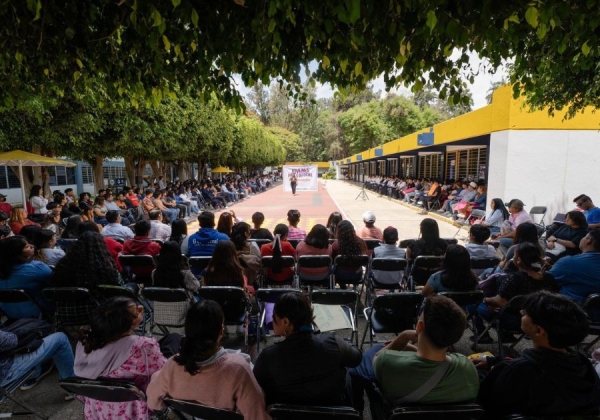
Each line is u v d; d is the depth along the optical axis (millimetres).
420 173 29781
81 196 11844
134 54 3529
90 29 3221
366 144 50219
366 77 3525
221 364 1951
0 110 4441
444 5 2320
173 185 18359
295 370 1982
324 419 1836
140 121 12125
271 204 22047
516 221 6543
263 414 1938
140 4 2400
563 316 1774
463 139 13023
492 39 2428
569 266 3582
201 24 2920
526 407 1815
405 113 48156
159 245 5266
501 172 10000
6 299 3531
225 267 3820
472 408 1803
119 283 3885
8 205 9289
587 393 1759
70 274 3652
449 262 3645
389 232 5051
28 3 2170
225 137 23875
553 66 3840
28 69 3814
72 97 8531
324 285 5094
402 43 2779
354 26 2541
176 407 2002
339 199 25281
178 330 4344
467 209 12266
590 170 9625
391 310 3607
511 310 3404
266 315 4125
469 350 4066
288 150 75250
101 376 2186
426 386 1883
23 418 3057
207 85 3756
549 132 9594
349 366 2199
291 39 3137
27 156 9477
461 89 3568
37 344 2852
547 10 2225
